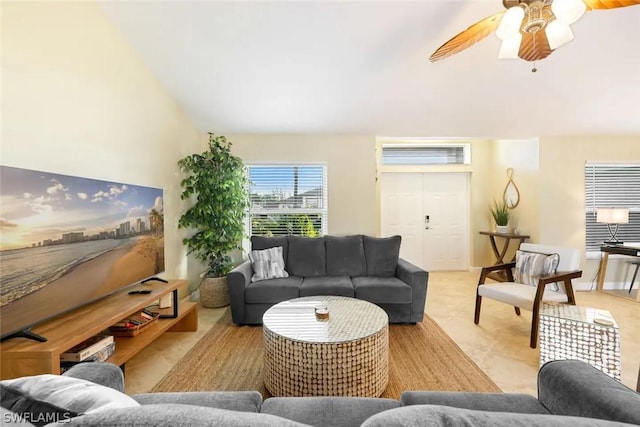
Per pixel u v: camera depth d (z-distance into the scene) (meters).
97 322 1.70
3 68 1.52
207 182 3.41
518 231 4.57
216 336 2.73
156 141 2.98
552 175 4.20
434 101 3.33
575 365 1.15
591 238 4.22
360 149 4.30
